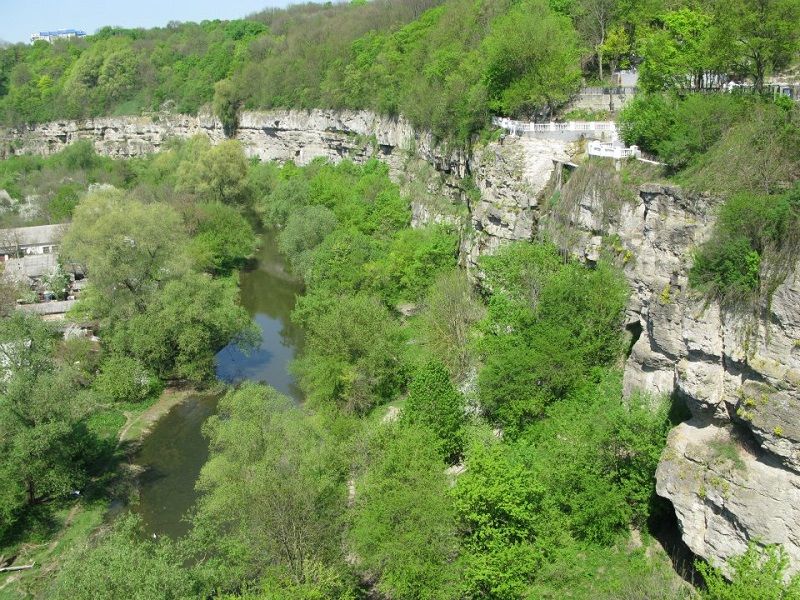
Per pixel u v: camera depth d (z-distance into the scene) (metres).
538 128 43.25
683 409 25.84
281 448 31.02
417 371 38.25
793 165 23.28
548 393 32.47
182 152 105.62
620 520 26.48
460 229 53.34
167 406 47.97
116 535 26.61
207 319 49.81
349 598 25.94
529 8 59.00
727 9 30.64
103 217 53.97
